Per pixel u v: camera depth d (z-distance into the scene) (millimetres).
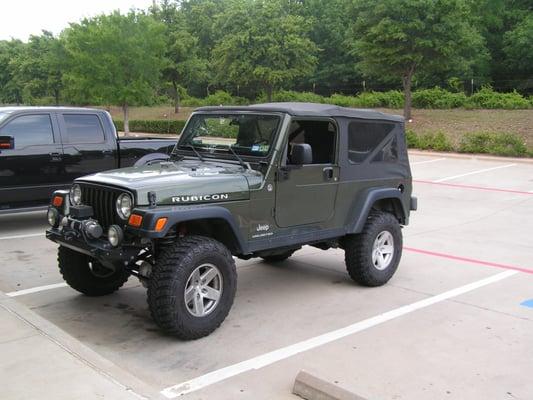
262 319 5270
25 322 4805
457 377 4086
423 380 4031
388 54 24250
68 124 9273
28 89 41062
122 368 4230
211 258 4684
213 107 5879
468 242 8453
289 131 5297
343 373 4145
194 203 4672
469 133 20969
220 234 5043
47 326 4727
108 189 4691
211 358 4418
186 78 37031
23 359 4098
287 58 28453
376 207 6578
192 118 6043
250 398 3785
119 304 5672
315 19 43406
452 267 7105
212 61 35250
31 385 3717
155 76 27797
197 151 5859
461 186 14008
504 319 5289
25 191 8797
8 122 8688
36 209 8883
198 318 4672
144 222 4363
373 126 6164
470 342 4738
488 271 6922
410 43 24109
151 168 5328
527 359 4410
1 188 8570
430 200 12148
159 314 4508
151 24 27500
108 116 9797
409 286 6320
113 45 26281
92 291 5770
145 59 27047
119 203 4555
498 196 12586
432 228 9453
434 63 24828
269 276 6711
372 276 6145
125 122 28203
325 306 5641
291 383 4000
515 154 19109
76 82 27438
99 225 4723
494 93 29438
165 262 4512
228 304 4859
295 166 5340
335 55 44188
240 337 4832
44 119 9047
